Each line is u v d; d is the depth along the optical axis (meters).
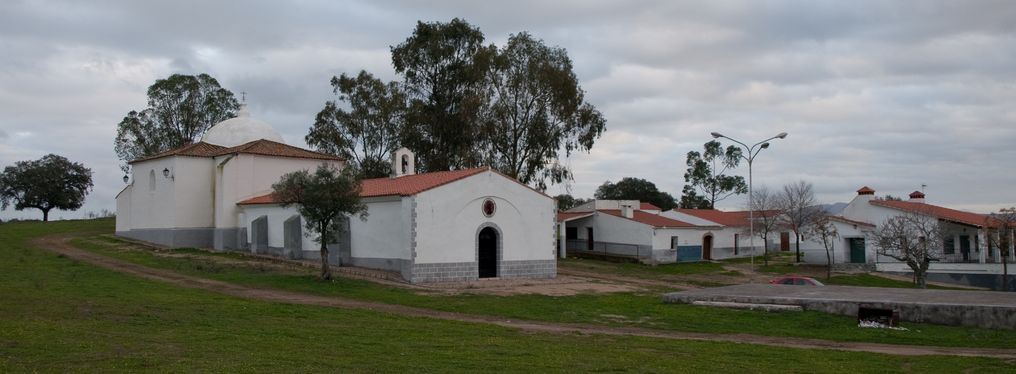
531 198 38.47
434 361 14.53
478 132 50.84
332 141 58.22
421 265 33.62
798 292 28.95
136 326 17.81
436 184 34.50
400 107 57.81
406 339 17.67
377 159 59.78
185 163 45.66
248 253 42.53
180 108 63.59
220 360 13.41
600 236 59.41
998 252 50.00
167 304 22.48
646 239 55.03
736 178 100.75
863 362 16.78
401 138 56.50
